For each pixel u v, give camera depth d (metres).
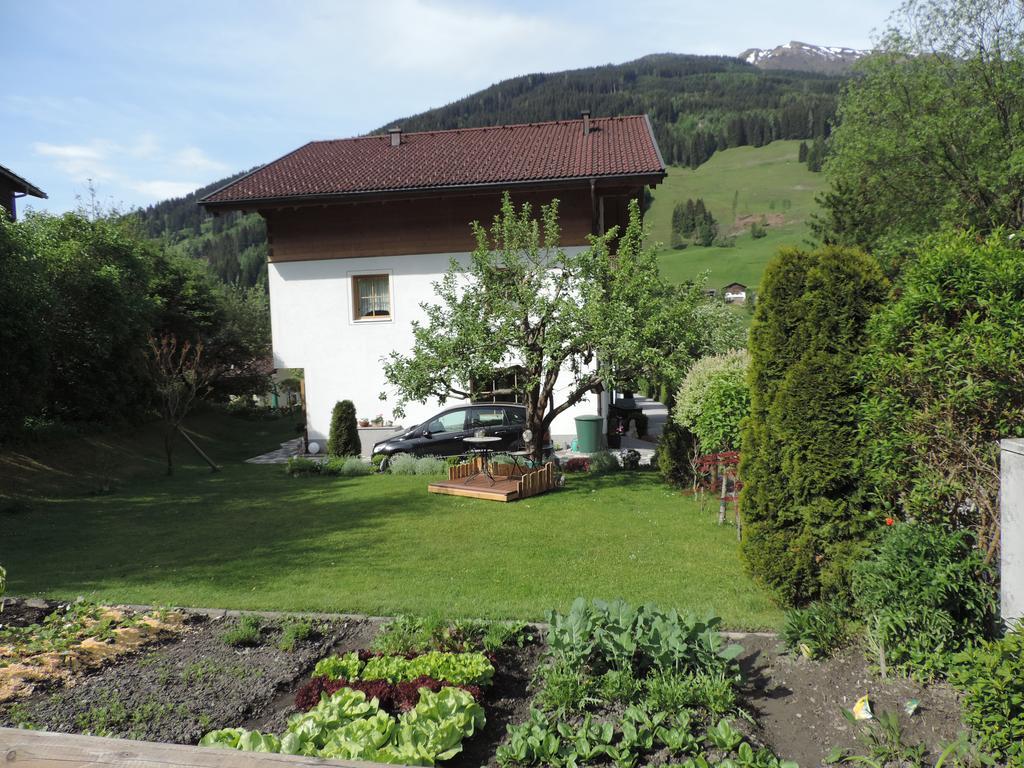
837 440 5.90
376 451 16.94
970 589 4.73
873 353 5.59
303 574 7.96
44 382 15.79
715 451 11.02
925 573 4.72
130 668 5.29
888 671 4.76
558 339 13.17
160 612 6.41
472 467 13.68
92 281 18.83
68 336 18.86
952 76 22.47
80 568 8.70
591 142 21.53
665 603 6.46
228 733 3.94
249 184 20.62
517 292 13.76
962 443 5.04
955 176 21.55
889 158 22.06
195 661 5.39
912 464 5.39
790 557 6.08
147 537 10.59
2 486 14.63
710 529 9.51
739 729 4.18
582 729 4.13
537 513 10.77
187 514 12.42
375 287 20.20
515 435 16.41
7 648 5.48
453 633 5.53
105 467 18.06
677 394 12.06
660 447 13.44
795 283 6.16
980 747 3.73
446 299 14.32
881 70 22.75
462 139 23.64
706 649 4.70
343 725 4.10
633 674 4.78
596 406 19.33
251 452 23.30
